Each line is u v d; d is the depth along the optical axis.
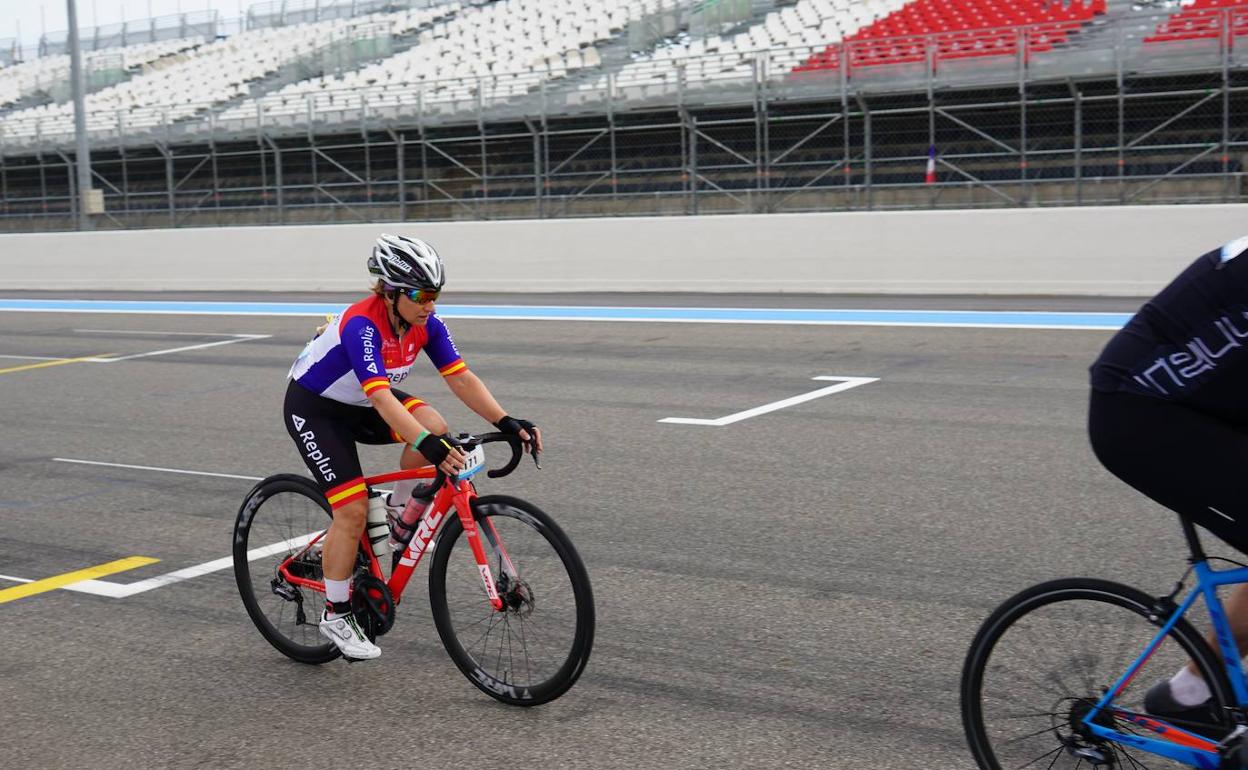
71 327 16.64
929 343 11.57
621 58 27.12
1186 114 20.41
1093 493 5.99
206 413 9.37
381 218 27.73
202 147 29.45
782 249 16.91
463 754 3.42
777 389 9.42
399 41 34.34
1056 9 22.58
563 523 5.82
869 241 16.28
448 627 3.86
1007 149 21.30
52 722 3.75
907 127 22.42
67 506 6.58
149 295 21.45
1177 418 2.67
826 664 3.96
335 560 3.88
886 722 3.51
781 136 23.34
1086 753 2.84
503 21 32.47
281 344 13.71
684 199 23.83
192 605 4.87
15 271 24.36
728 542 5.40
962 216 15.65
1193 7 20.83
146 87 36.03
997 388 9.05
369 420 4.02
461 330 14.31
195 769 3.38
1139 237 14.66
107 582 5.20
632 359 11.40
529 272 18.98
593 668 4.02
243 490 6.84
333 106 28.81
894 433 7.59
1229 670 2.69
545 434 8.02
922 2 24.75
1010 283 15.44
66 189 31.98
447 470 3.56
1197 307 2.61
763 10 27.58
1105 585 2.82
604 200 24.83
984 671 2.96
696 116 23.92
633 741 3.45
